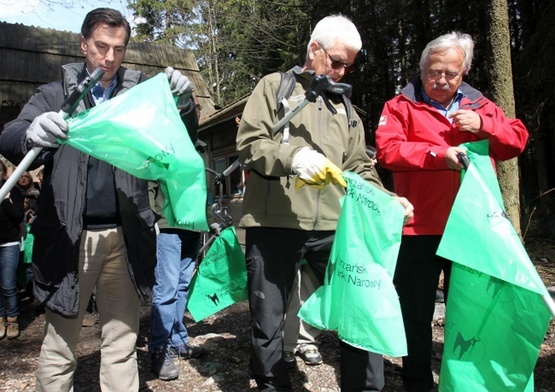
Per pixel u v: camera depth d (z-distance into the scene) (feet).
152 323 10.25
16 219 14.38
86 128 6.08
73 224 6.73
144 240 7.25
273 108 7.73
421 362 8.66
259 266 7.85
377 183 8.34
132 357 7.69
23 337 14.32
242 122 7.66
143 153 6.25
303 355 10.93
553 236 30.50
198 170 6.46
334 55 7.65
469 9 37.42
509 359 6.70
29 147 6.42
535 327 6.48
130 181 7.16
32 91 32.35
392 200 7.16
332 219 7.96
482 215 6.70
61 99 7.10
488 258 6.49
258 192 7.85
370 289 6.79
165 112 6.48
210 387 9.68
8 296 14.19
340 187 8.07
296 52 63.52
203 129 28.60
